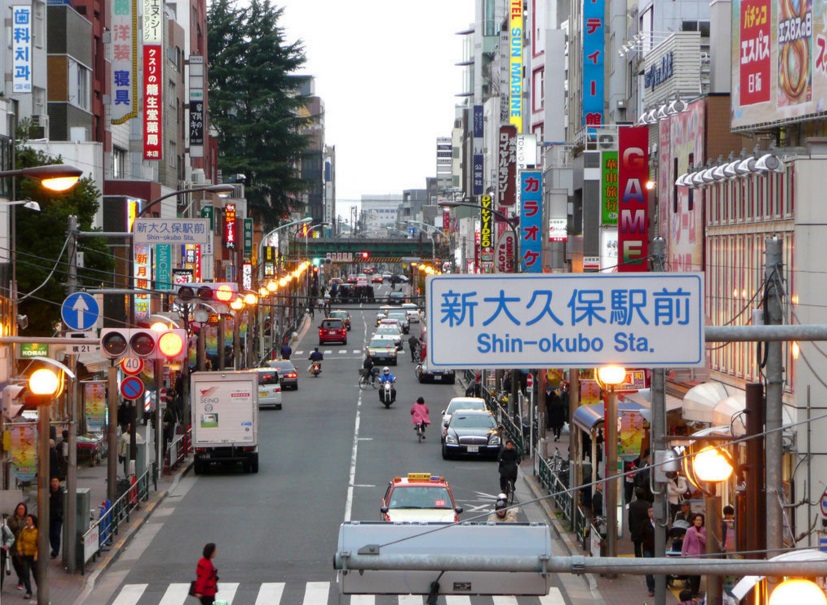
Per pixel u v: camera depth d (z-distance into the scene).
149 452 39.25
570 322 9.75
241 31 116.62
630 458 31.77
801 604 9.27
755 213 32.94
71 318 29.30
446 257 171.25
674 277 9.74
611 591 26.23
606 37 65.25
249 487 39.41
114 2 65.44
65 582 26.55
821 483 27.59
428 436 52.22
